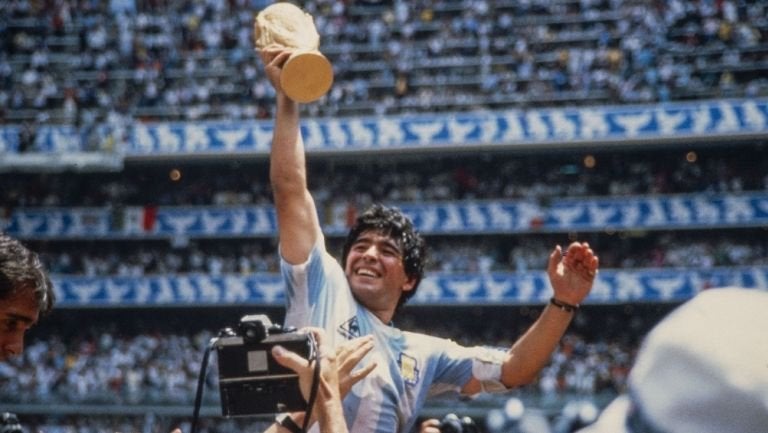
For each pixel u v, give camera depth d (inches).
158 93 2674.7
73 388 2503.7
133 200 2792.8
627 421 99.7
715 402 94.1
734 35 2566.4
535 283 2568.9
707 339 95.6
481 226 2620.6
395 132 2586.1
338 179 2743.6
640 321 2635.3
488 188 2684.5
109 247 2783.0
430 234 2694.4
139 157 2613.2
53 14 2800.2
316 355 195.3
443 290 2591.0
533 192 2652.6
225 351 202.4
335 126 2596.0
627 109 2506.2
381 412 273.9
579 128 2518.5
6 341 204.5
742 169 2615.7
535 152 2630.4
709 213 2532.0
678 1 2620.6
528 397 2341.3
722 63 2546.8
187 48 2748.5
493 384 303.6
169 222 2721.5
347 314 280.1
